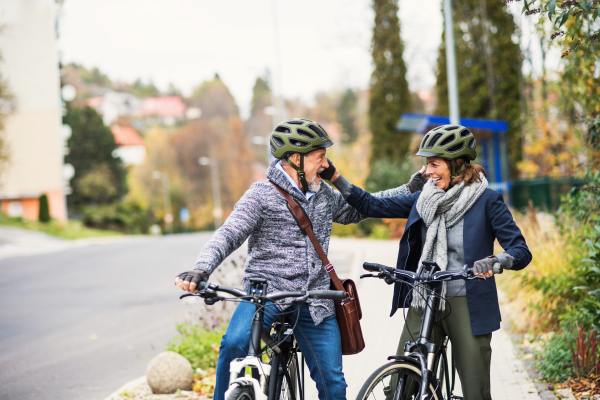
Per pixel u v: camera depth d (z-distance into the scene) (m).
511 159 21.50
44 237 40.66
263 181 3.42
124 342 8.84
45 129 50.53
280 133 3.36
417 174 4.05
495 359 6.07
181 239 37.28
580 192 5.87
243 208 3.26
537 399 4.80
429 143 3.57
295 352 3.54
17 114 48.09
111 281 16.62
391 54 27.88
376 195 4.05
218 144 86.88
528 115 15.11
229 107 97.31
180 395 5.60
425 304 3.53
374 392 3.13
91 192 70.00
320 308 3.31
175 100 111.75
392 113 27.64
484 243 3.47
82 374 7.15
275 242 3.32
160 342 8.65
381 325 8.08
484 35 22.06
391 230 24.05
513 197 19.61
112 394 5.82
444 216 3.54
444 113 23.78
